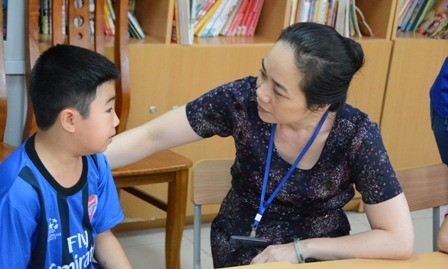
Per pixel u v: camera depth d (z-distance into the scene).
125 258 1.48
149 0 2.78
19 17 2.38
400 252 1.40
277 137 1.48
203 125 1.52
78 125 1.23
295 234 1.56
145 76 2.65
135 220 2.91
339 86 1.30
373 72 3.12
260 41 2.91
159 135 1.54
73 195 1.28
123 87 2.42
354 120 1.47
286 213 1.54
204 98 1.52
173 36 2.71
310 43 1.26
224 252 1.59
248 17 2.98
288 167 1.49
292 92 1.29
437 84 1.88
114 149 1.51
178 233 2.39
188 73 2.73
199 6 2.83
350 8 3.09
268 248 1.46
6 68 2.40
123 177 2.22
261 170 1.51
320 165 1.48
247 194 1.56
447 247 1.45
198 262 1.73
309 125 1.44
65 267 1.29
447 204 1.85
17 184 1.19
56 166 1.25
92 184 1.34
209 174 1.69
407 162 3.40
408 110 3.28
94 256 1.48
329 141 1.46
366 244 1.42
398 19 3.29
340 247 1.43
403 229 1.42
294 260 1.43
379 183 1.45
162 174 2.29
